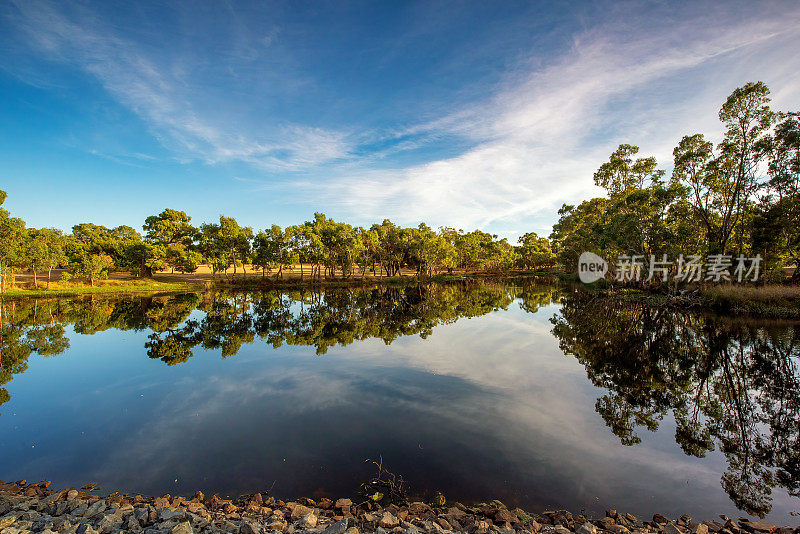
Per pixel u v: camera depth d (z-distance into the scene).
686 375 14.87
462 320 29.88
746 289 27.98
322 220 78.56
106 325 28.75
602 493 7.26
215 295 53.06
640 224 38.06
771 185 29.34
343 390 13.46
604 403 12.09
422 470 8.02
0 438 9.88
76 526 5.72
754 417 11.05
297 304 42.62
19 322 29.83
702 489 7.46
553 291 52.91
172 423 10.76
